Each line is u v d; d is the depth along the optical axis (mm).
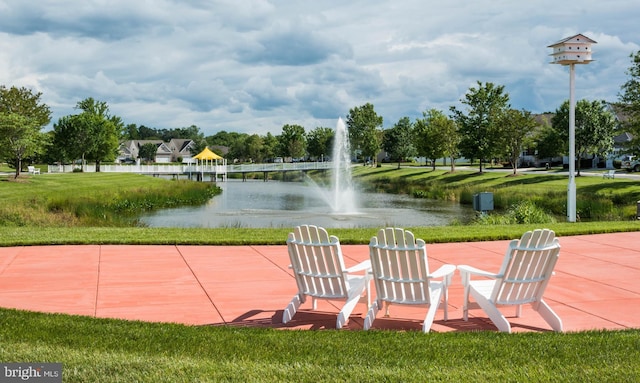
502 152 62406
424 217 32781
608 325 7402
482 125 64250
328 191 58656
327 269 7410
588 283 9742
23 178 49000
